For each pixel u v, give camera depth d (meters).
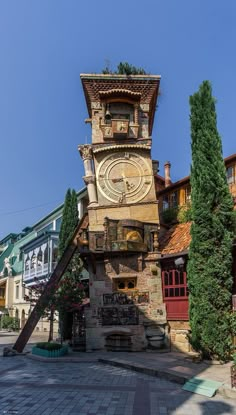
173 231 21.00
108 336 17.98
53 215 39.09
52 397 9.54
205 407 8.79
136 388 10.56
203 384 10.44
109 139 20.86
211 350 13.95
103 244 18.59
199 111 16.72
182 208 22.67
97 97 21.25
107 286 18.56
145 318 17.86
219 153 15.98
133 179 20.36
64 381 11.51
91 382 11.35
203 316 14.32
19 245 47.91
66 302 18.52
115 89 20.77
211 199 15.27
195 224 15.49
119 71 21.78
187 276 15.71
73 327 18.67
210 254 14.84
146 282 18.39
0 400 9.27
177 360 14.45
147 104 21.41
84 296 19.66
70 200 27.17
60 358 15.70
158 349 17.14
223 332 13.94
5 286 47.41
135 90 21.33
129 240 18.27
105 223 18.67
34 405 8.80
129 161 20.59
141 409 8.55
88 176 20.70
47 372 13.06
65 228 26.34
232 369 10.08
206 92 16.91
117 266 18.67
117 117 21.30
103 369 13.62
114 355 16.27
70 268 21.72
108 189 20.27
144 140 20.81
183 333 17.00
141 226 19.06
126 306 18.11
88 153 21.02
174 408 8.66
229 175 21.30
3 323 43.62
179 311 17.30
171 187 24.56
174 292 17.72
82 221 21.28
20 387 10.70
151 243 19.09
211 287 14.41
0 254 56.31
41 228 41.84
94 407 8.66
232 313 14.21
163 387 10.73
